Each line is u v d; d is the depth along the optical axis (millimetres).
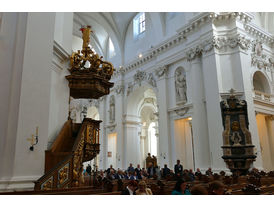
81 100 26453
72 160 5562
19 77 5086
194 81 13328
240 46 12477
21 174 4707
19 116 4871
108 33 21422
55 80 7773
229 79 12281
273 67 15031
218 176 8211
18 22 5406
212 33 12672
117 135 19797
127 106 19656
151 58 17391
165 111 15297
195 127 12867
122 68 20141
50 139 7203
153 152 26094
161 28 16703
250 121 11578
